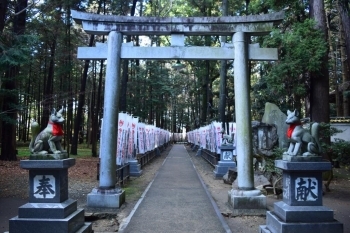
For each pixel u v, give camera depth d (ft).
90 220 27.66
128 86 99.25
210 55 30.96
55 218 18.17
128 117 47.03
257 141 40.86
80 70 110.22
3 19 36.96
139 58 30.89
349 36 40.11
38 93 104.58
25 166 18.66
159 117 162.61
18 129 133.90
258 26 30.68
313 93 46.26
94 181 45.16
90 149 113.29
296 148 19.20
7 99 50.37
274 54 31.09
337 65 81.25
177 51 30.78
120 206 29.76
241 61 30.45
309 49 41.65
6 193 35.50
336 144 36.58
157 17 30.71
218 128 63.52
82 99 86.48
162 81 108.47
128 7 77.77
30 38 34.35
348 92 63.00
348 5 40.55
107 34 31.76
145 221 25.86
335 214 27.81
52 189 18.83
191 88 172.86
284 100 55.01
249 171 29.71
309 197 18.74
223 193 38.42
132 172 53.06
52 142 19.34
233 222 26.45
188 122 214.69
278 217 19.22
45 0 64.44
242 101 30.14
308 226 17.84
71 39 79.82
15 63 32.24
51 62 80.02
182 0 96.48
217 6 93.25
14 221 17.94
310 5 46.55
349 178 47.67
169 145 183.11
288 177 19.15
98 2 79.87
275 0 46.75
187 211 29.01
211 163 70.38
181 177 52.11
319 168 18.61
